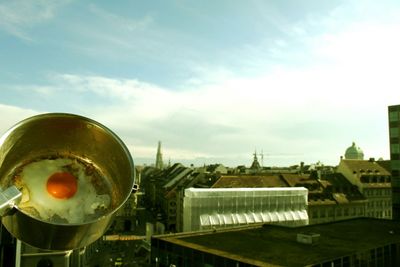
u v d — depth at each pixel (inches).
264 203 2701.8
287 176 3329.2
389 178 3651.6
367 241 1587.1
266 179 3221.0
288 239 1608.0
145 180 7632.9
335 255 1304.1
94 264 2519.7
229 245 1471.5
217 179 3122.5
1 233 513.0
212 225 2463.1
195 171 4813.0
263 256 1278.3
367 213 3395.7
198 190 2509.8
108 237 3560.5
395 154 2389.3
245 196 2630.4
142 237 3565.5
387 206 3572.8
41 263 1536.7
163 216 4200.3
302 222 2807.6
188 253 1422.2
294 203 2834.6
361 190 3425.2
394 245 1556.3
